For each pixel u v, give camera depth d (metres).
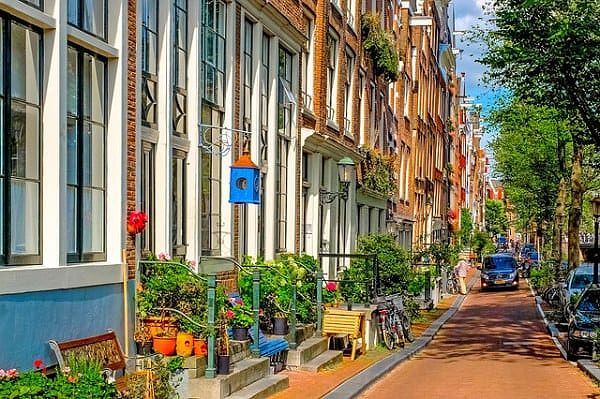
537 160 39.00
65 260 8.75
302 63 20.27
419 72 43.59
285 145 18.94
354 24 26.27
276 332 14.54
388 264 24.67
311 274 17.77
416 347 19.80
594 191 39.72
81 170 9.51
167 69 11.87
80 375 7.41
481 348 20.61
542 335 23.84
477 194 115.38
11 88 8.09
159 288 10.58
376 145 30.45
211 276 10.48
